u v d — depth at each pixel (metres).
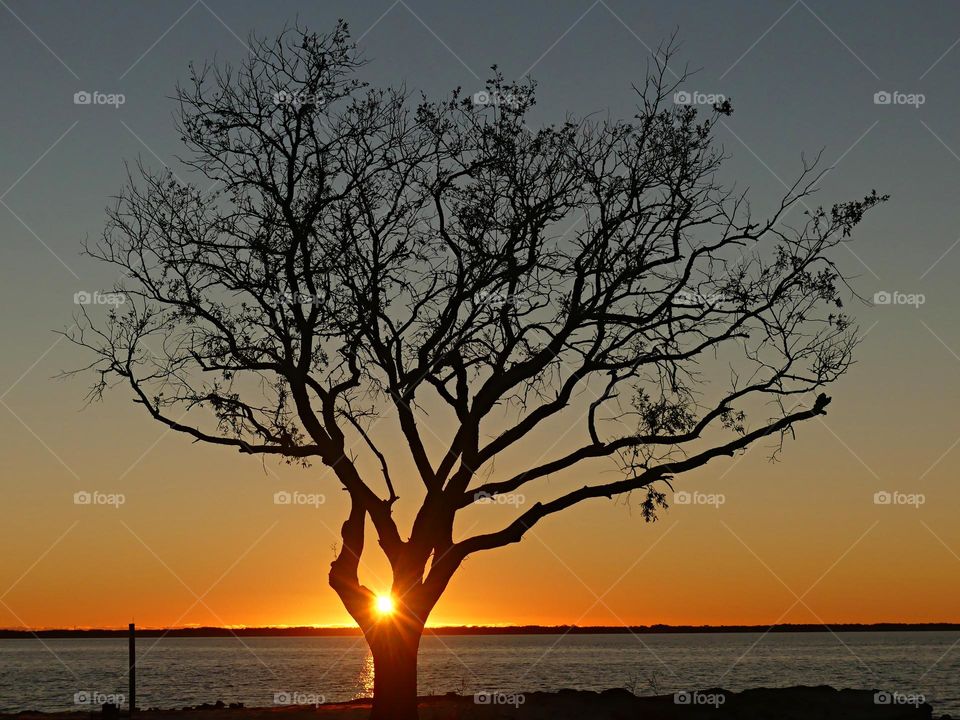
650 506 24.95
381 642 24.30
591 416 25.12
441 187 25.14
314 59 24.78
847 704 34.00
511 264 25.00
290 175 24.89
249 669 137.38
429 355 25.50
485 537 24.58
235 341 25.33
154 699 72.81
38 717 35.50
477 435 25.52
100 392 25.27
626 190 24.97
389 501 25.09
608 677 97.44
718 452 24.91
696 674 104.00
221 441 25.45
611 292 25.09
